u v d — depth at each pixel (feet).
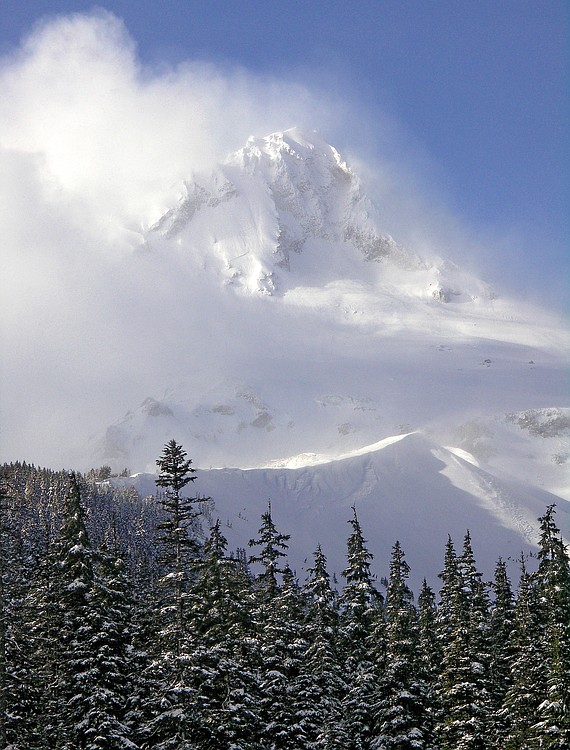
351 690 231.71
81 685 186.09
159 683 199.21
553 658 231.91
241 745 197.57
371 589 238.68
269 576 238.68
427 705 232.94
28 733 193.88
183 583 189.16
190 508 189.67
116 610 197.88
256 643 209.97
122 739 182.19
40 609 224.53
